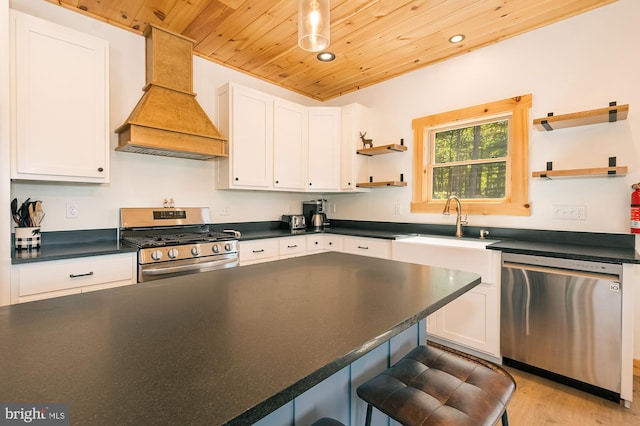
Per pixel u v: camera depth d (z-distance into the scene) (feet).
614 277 5.80
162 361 2.03
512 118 8.66
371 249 9.86
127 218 8.46
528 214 8.36
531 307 6.70
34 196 7.23
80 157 6.91
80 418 1.47
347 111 11.72
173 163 9.55
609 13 7.22
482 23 7.97
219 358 2.08
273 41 8.99
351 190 11.59
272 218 12.28
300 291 3.63
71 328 2.56
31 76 6.28
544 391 6.32
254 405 1.61
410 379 3.31
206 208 10.11
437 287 3.80
